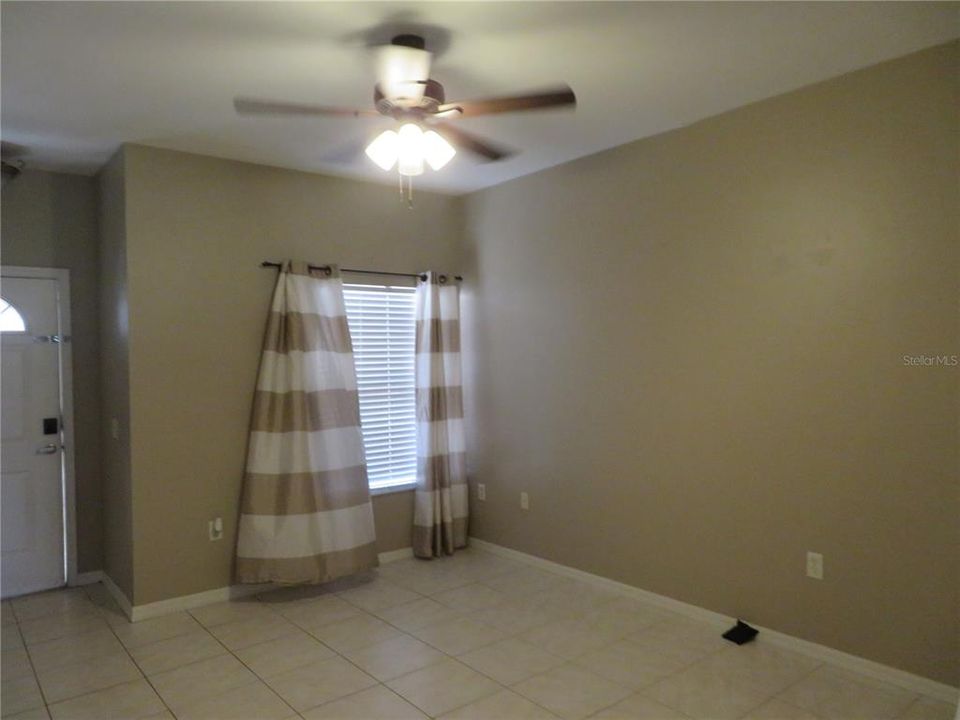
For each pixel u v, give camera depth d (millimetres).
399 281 4785
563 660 3168
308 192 4359
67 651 3326
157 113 3271
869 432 2969
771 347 3297
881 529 2939
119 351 3896
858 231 2988
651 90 3133
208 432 3963
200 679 3027
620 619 3650
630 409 3949
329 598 4016
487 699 2820
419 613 3768
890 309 2896
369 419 4676
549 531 4473
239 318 4078
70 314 4262
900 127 2850
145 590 3754
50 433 4223
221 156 3980
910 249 2836
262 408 4039
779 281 3260
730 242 3449
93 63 2721
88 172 4258
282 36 2510
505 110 2510
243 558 3947
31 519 4172
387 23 2426
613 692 2863
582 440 4238
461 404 4977
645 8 2359
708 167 3529
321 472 4105
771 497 3312
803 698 2803
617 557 4051
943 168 2740
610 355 4051
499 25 2469
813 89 3115
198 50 2617
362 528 4262
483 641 3387
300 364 4105
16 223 4098
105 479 4254
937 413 2775
